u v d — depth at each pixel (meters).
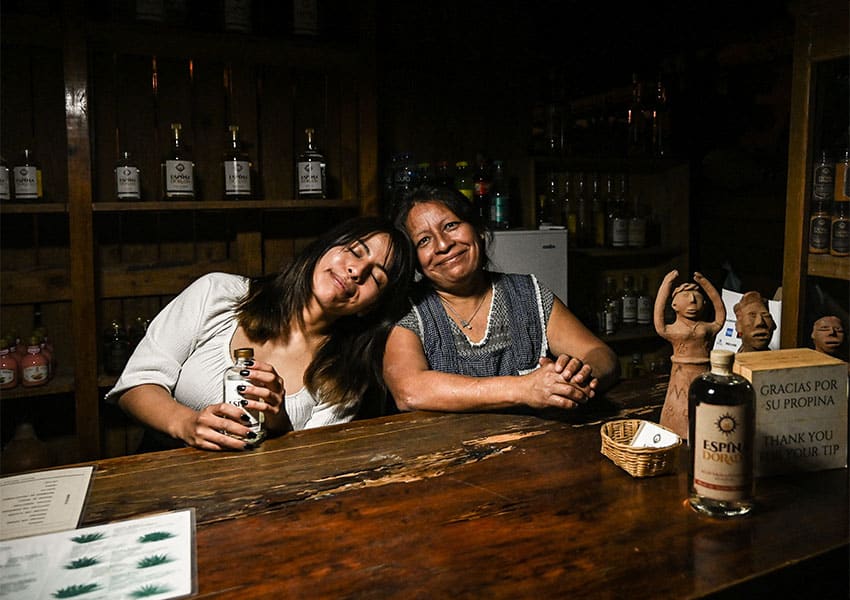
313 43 2.75
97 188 2.70
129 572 0.93
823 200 1.89
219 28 2.79
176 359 1.75
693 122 3.67
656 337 3.58
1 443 2.61
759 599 0.92
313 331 1.77
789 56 3.13
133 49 2.54
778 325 2.03
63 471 1.30
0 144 2.54
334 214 3.10
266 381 1.46
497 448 1.38
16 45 2.54
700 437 1.08
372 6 2.83
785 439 1.22
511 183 3.32
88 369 2.49
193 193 2.68
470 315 1.92
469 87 3.33
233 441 1.38
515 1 3.38
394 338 1.81
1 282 2.56
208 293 1.80
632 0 3.51
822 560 0.97
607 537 1.01
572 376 1.54
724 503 1.07
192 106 2.82
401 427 1.52
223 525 1.06
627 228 3.51
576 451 1.36
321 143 3.05
